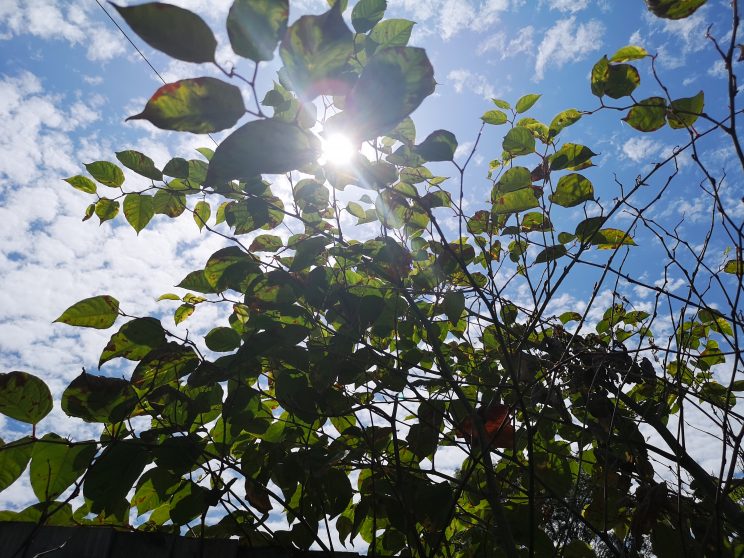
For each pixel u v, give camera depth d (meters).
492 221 1.63
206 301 1.62
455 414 1.53
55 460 1.13
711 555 1.24
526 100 1.55
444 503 1.24
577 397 1.78
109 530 1.17
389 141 1.55
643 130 1.30
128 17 0.61
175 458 1.20
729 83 0.96
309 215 1.55
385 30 1.16
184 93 0.69
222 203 1.75
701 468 1.41
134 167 1.38
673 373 1.76
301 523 1.30
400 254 1.46
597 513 1.49
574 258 1.36
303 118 0.85
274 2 0.64
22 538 1.14
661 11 0.99
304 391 1.36
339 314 1.36
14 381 1.11
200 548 1.17
